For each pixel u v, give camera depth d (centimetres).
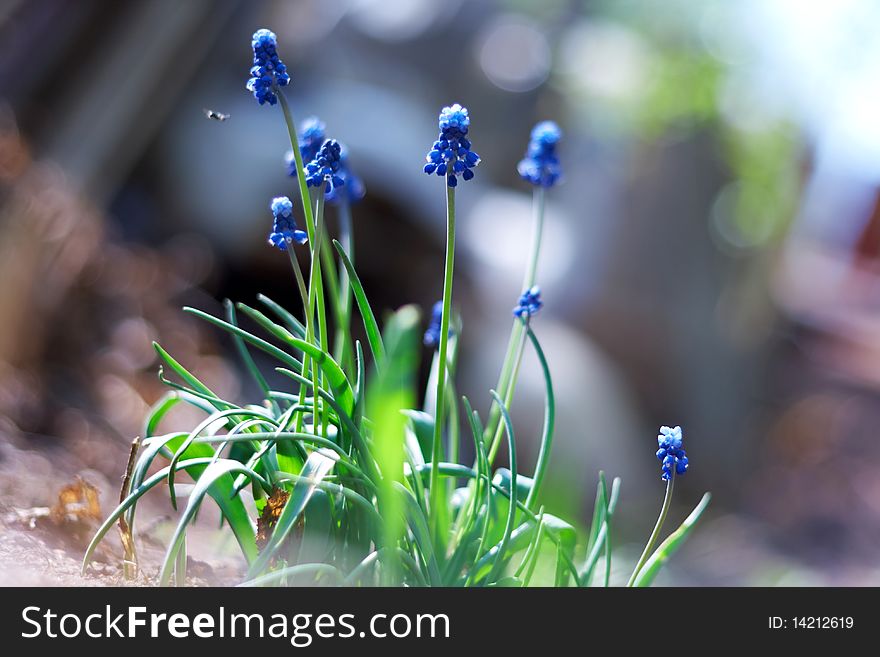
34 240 159
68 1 218
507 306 279
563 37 351
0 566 82
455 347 90
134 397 163
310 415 83
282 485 80
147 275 202
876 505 350
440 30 326
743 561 270
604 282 319
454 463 88
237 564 90
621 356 321
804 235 532
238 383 199
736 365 363
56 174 190
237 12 249
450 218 77
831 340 495
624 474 282
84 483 91
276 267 257
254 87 78
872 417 422
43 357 159
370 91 302
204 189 257
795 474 368
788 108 366
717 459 340
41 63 215
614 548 196
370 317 80
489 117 334
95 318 176
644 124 341
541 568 95
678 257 339
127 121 226
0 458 110
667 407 328
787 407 406
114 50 223
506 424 81
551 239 320
